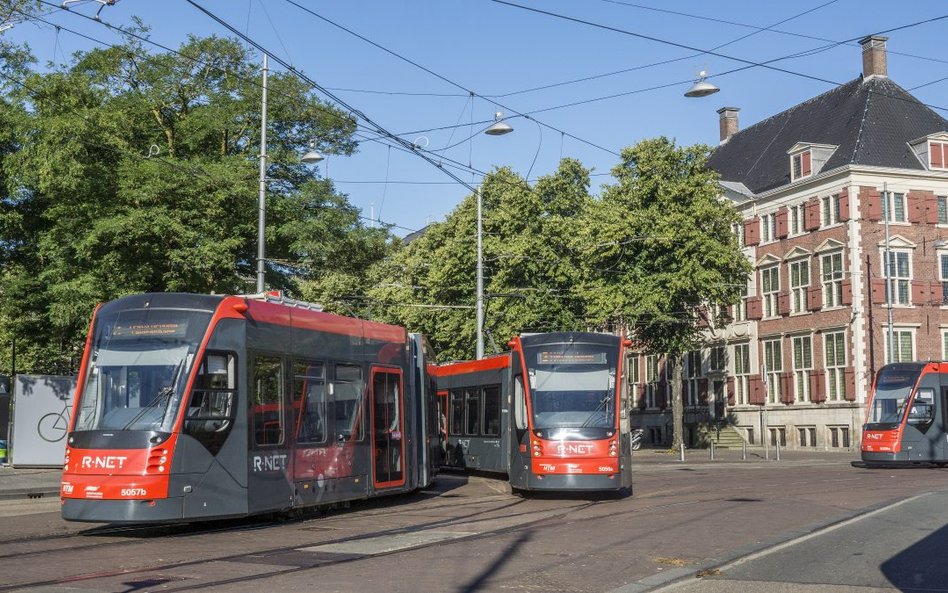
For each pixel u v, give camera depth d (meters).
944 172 53.31
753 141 64.81
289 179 33.41
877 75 56.78
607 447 21.19
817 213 54.34
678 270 45.38
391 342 21.25
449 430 32.41
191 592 9.85
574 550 13.06
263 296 17.50
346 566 11.66
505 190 49.91
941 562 12.09
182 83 31.53
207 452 15.43
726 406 61.78
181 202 28.67
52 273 28.23
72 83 27.44
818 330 54.16
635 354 71.69
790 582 10.68
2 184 28.20
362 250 32.56
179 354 15.48
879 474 30.33
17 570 11.36
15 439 31.59
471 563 11.91
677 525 16.02
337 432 18.78
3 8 23.33
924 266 53.00
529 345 22.50
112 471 14.77
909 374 35.91
